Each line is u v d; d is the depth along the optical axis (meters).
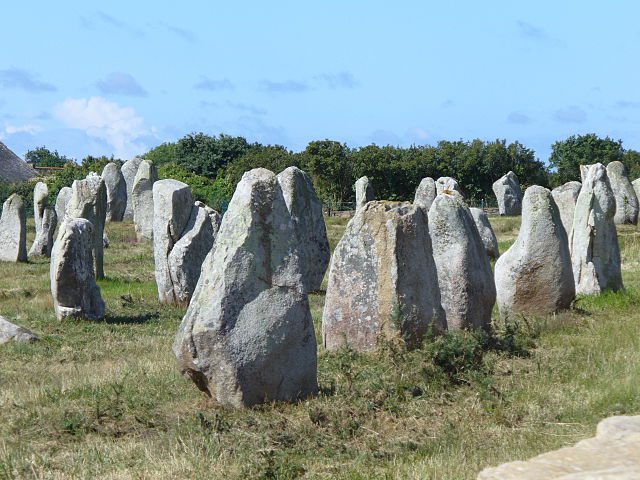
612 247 22.89
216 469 9.84
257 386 12.11
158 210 24.62
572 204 28.12
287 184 26.41
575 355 15.22
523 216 20.31
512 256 20.22
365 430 11.38
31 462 10.02
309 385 12.51
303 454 10.52
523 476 5.31
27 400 12.87
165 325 20.66
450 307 17.44
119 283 28.86
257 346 12.10
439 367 13.66
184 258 24.17
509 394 12.90
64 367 15.77
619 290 22.58
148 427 11.48
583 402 12.34
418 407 12.31
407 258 15.66
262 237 12.31
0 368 15.68
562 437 10.86
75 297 20.70
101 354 17.09
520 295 20.00
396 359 14.28
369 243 15.80
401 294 15.49
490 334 16.16
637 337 16.20
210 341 12.05
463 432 11.26
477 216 32.22
